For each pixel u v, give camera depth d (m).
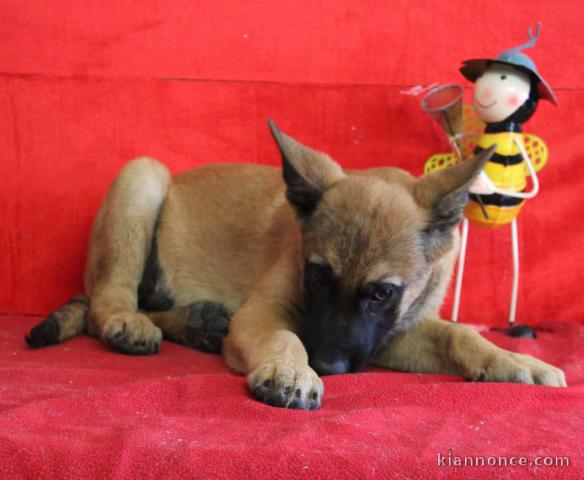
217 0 1.06
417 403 0.68
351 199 0.77
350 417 0.63
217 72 1.06
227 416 0.64
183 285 0.97
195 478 0.54
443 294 0.88
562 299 1.06
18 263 1.05
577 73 1.05
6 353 0.82
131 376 0.74
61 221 1.05
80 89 1.05
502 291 1.07
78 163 1.05
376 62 1.06
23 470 0.54
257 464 0.54
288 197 0.80
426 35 1.06
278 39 1.06
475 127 1.03
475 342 0.80
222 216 0.96
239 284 0.94
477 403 0.68
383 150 1.07
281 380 0.67
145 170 0.97
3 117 1.04
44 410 0.62
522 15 1.05
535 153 1.00
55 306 1.05
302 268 0.79
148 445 0.56
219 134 1.07
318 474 0.54
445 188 0.78
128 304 0.92
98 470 0.54
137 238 0.95
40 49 1.05
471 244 1.06
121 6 1.05
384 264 0.74
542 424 0.65
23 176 1.05
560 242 1.06
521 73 0.94
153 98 1.06
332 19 1.06
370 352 0.77
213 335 0.87
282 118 1.07
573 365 0.84
